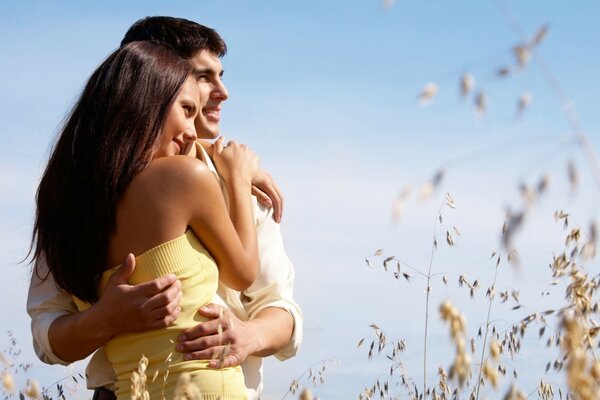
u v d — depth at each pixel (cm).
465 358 174
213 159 347
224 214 313
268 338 327
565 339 164
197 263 308
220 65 410
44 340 324
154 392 300
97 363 328
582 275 218
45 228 319
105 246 312
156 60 321
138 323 299
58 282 319
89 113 314
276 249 354
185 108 327
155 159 315
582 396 158
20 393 267
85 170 309
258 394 339
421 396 431
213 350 302
